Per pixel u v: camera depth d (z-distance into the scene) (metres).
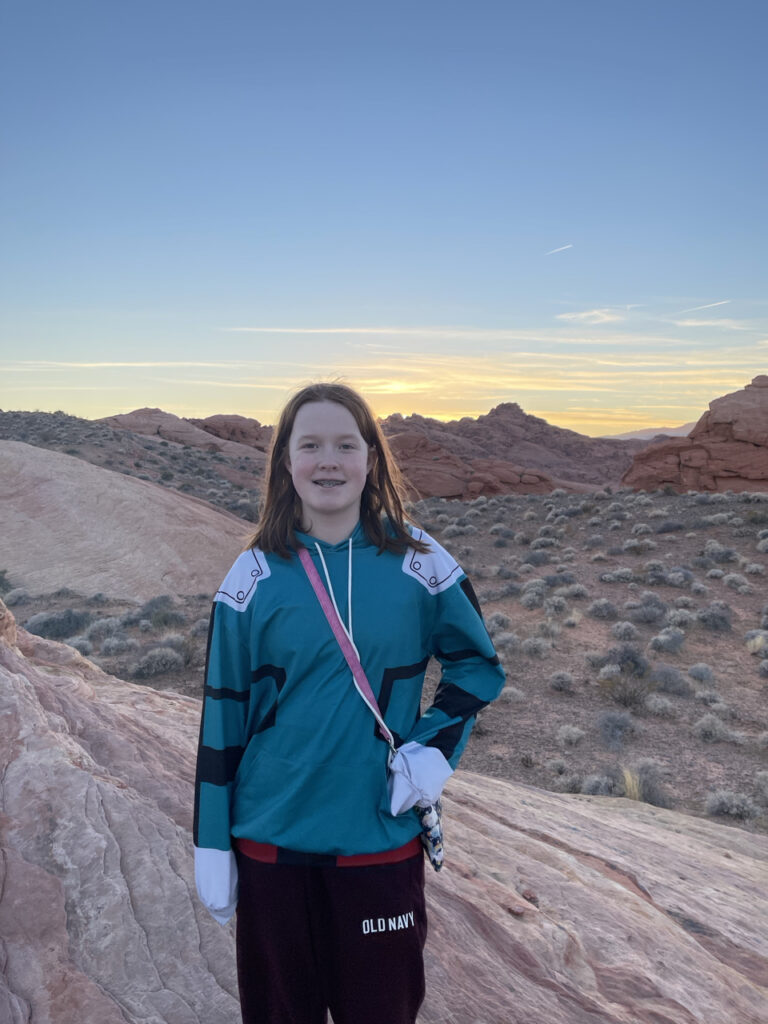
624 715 15.70
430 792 1.79
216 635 1.89
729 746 14.97
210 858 1.81
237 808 1.85
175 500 38.19
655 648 20.86
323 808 1.77
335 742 1.79
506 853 4.73
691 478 54.19
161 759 4.57
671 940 4.20
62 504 34.56
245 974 1.89
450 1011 2.82
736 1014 3.66
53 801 3.48
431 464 74.38
